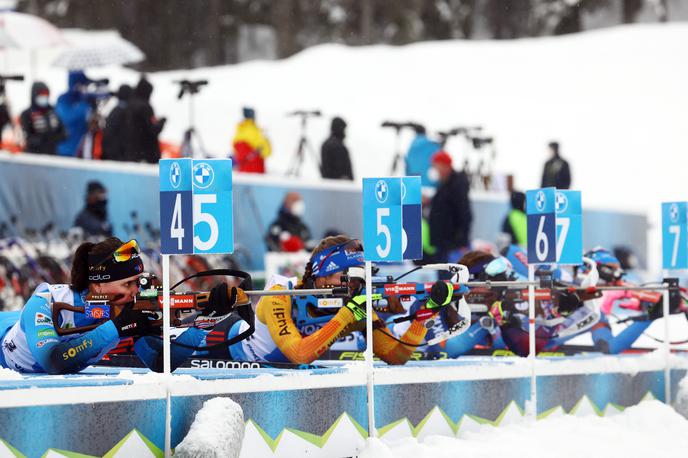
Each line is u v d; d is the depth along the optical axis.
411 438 22.05
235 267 50.31
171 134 77.12
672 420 26.95
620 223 74.81
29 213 44.53
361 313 22.75
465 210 56.12
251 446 18.92
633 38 122.06
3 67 91.38
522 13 159.00
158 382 17.59
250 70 111.69
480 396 24.28
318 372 20.50
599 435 24.73
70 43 65.06
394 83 110.88
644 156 102.00
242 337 21.12
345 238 23.86
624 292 32.56
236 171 55.06
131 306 19.69
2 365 21.14
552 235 24.92
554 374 26.25
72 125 50.25
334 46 119.12
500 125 105.25
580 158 101.44
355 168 86.31
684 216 28.80
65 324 20.23
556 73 115.62
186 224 18.34
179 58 148.38
